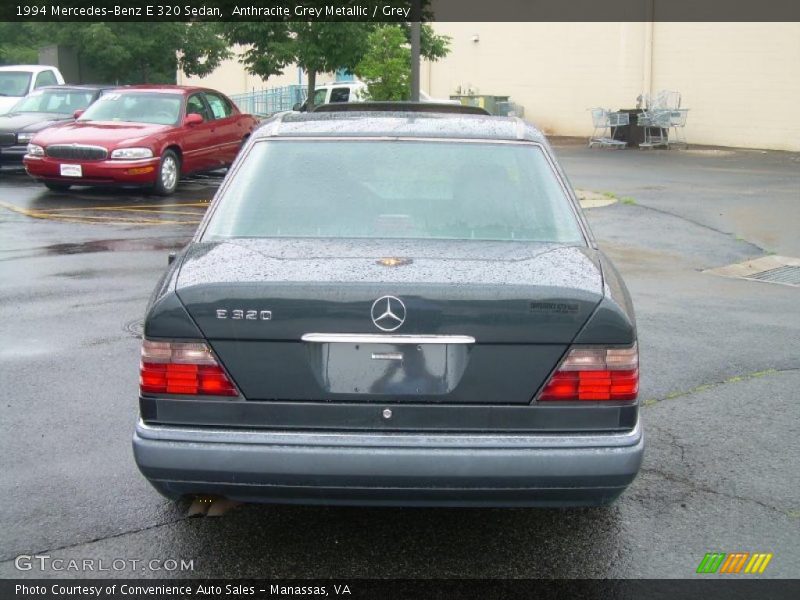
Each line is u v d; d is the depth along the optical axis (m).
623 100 26.75
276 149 4.51
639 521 4.30
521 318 3.42
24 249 10.32
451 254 3.83
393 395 3.43
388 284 3.43
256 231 4.12
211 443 3.40
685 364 6.61
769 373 6.42
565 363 3.46
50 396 5.73
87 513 4.27
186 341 3.46
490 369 3.43
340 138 4.55
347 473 3.37
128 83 31.28
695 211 13.77
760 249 11.20
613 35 26.69
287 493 3.44
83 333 7.08
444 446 3.38
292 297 3.40
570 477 3.40
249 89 35.75
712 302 8.56
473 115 5.00
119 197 14.81
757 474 4.80
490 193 4.31
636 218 13.20
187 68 29.92
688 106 25.50
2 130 16.91
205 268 3.67
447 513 4.37
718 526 4.25
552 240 4.12
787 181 17.42
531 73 28.66
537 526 4.25
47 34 29.31
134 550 3.97
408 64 15.68
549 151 4.59
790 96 23.55
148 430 3.46
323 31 15.08
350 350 3.44
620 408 3.48
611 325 3.47
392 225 4.15
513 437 3.43
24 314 7.61
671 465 4.90
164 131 14.87
